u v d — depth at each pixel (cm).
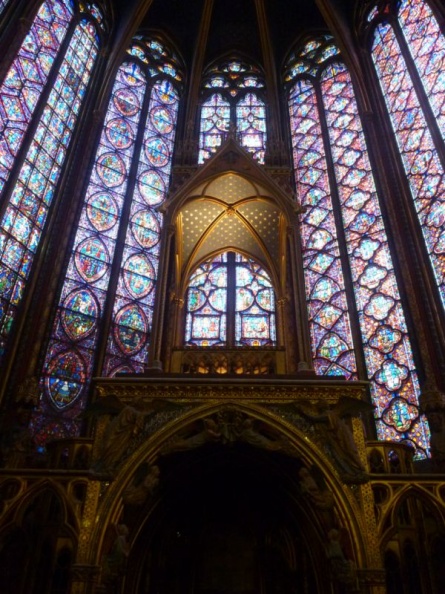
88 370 1281
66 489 670
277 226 1223
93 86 1766
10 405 1019
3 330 1184
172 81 2039
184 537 809
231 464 781
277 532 812
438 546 719
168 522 803
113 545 631
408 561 739
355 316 1361
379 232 1437
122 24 1936
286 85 2059
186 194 1139
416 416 1120
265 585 777
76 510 650
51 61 1617
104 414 721
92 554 618
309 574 755
